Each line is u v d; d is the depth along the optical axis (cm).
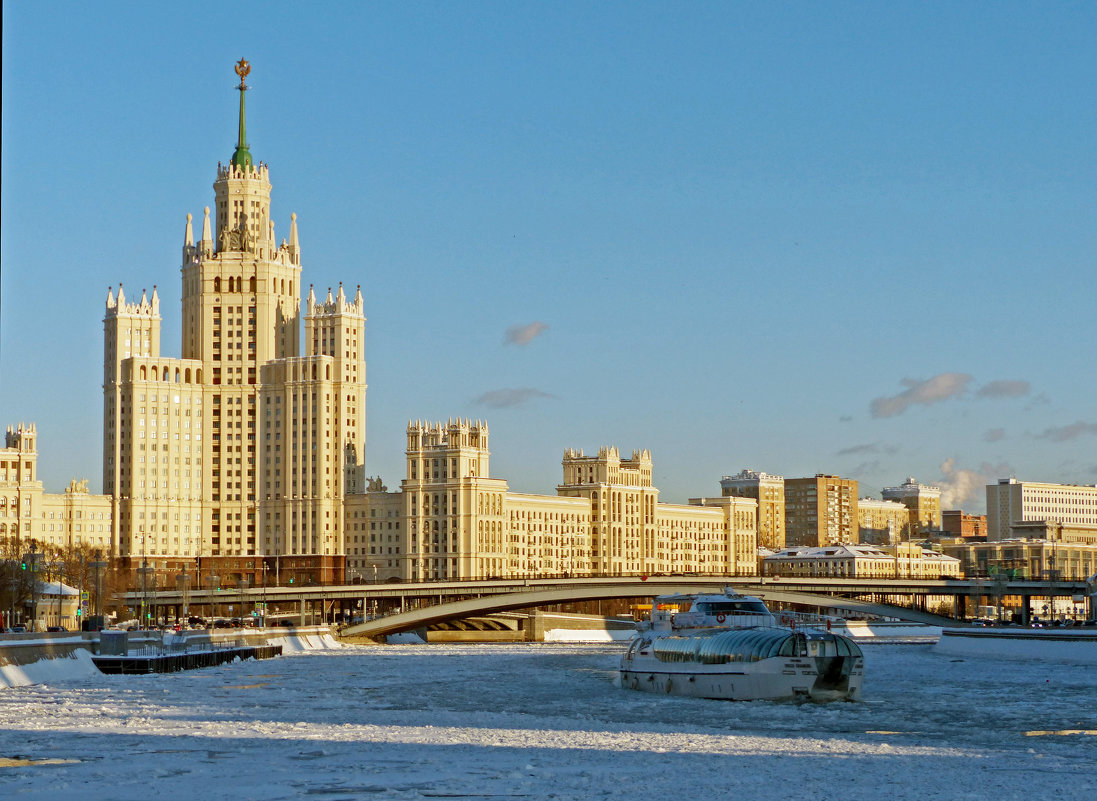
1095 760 12350
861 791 10706
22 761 11994
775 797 10456
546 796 10444
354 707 17038
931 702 17762
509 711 16575
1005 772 11612
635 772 11419
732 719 15575
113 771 11431
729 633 18288
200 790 10625
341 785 10844
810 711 16475
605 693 19075
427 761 12006
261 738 13425
